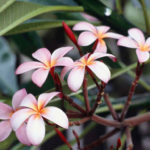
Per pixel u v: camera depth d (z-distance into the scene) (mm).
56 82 634
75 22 771
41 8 712
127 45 633
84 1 756
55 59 622
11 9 688
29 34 890
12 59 952
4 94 914
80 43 646
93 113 663
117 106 823
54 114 585
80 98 805
